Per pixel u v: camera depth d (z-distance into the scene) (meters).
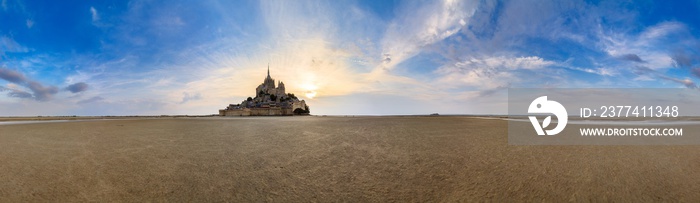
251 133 13.84
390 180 5.83
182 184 5.60
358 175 6.18
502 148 8.88
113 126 19.20
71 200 4.82
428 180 5.82
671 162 7.04
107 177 6.02
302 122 23.20
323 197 4.98
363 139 11.12
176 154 8.34
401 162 7.20
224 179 5.91
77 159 7.65
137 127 18.20
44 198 4.89
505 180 5.74
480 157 7.63
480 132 13.25
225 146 9.74
